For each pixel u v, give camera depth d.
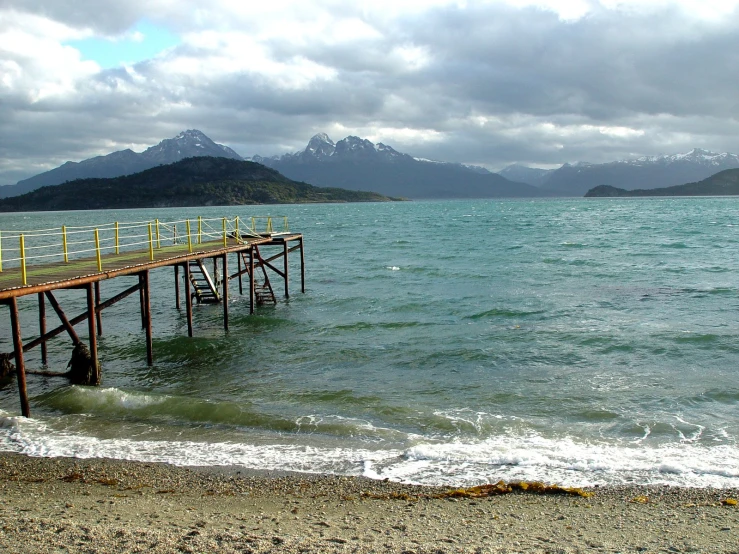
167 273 47.97
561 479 11.52
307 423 14.96
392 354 22.00
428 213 175.62
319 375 19.62
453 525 9.41
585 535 9.02
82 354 18.66
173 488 11.29
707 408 15.63
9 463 12.70
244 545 8.40
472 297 33.25
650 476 11.57
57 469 12.32
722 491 10.80
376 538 8.78
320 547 8.35
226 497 10.80
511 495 10.72
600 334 23.75
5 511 9.99
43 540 8.52
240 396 17.52
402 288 37.38
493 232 86.50
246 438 14.06
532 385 18.03
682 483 11.21
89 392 16.80
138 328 27.88
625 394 16.94
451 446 13.29
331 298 34.34
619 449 13.03
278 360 21.67
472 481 11.50
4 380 19.38
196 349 23.34
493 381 18.56
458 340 23.78
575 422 14.89
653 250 55.88
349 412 15.92
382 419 15.34
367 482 11.48
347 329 26.27
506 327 25.78
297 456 12.89
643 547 8.60
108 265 20.72
